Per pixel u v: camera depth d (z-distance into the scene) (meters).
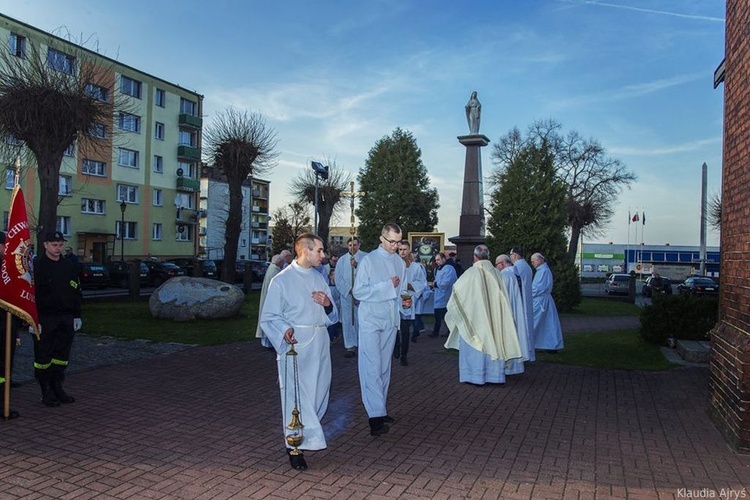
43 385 6.74
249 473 4.75
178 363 9.62
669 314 11.52
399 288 6.32
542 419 6.54
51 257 6.81
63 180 39.41
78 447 5.34
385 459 5.14
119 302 19.89
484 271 8.37
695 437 5.91
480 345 8.09
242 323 14.48
